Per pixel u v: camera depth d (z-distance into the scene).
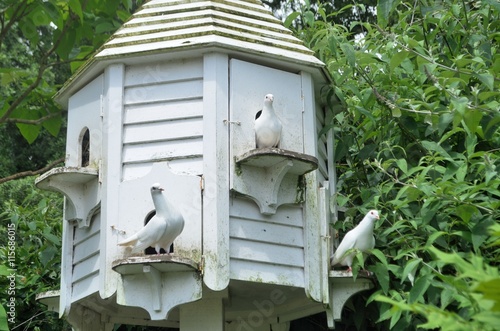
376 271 7.94
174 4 8.85
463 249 8.12
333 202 8.80
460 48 9.76
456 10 9.53
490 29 10.11
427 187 7.70
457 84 8.31
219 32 8.30
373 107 9.48
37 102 10.73
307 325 9.91
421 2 10.34
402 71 9.40
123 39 8.51
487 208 7.64
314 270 8.07
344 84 9.34
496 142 8.71
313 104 8.62
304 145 8.38
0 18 10.42
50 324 11.12
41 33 17.19
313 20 10.12
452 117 8.01
